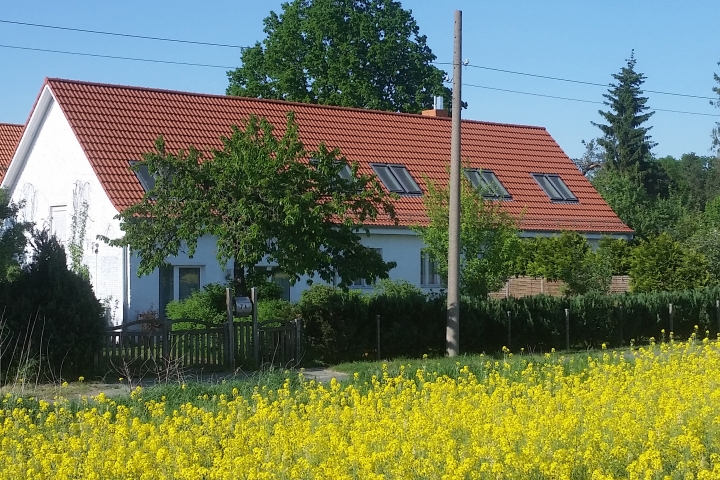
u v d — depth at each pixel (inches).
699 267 1170.6
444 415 425.1
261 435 386.9
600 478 328.2
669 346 787.4
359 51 1774.1
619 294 1025.5
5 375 652.1
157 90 1155.9
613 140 2571.4
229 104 1202.6
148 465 350.6
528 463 343.6
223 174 750.5
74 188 1032.2
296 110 1259.8
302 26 1784.0
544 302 931.3
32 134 1107.9
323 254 753.6
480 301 891.4
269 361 757.9
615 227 1343.5
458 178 803.4
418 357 834.2
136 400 529.7
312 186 773.9
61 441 396.5
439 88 1819.6
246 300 761.6
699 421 393.4
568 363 717.9
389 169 1219.9
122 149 1029.8
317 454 369.1
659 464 338.6
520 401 454.6
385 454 343.3
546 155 1429.6
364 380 619.2
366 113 1323.8
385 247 1114.7
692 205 2486.5
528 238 1252.5
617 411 428.1
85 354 681.0
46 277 682.8
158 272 951.6
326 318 799.1
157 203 765.9
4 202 687.1
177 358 677.3
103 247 973.2
